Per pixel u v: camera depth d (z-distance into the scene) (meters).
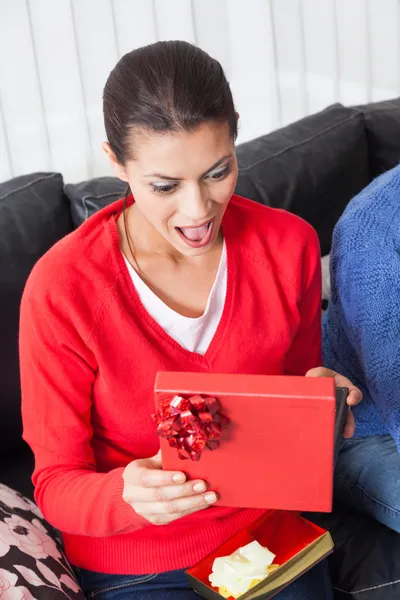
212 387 0.98
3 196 1.62
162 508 1.06
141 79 1.05
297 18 2.30
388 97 2.57
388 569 1.43
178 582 1.32
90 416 1.30
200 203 1.08
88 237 1.25
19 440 1.62
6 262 1.54
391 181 1.50
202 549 1.32
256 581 1.20
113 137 1.10
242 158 1.86
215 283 1.27
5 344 1.54
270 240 1.34
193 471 1.06
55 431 1.26
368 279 1.46
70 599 1.25
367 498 1.53
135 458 1.33
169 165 1.05
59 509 1.22
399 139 2.06
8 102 2.00
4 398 1.55
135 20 2.08
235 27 2.23
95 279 1.23
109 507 1.16
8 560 1.24
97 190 1.66
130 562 1.32
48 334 1.23
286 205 1.84
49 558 1.31
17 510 1.39
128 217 1.26
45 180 1.67
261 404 0.98
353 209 1.52
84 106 2.08
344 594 1.42
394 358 1.45
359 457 1.58
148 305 1.25
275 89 2.34
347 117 2.02
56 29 1.99
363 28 2.43
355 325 1.50
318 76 2.43
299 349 1.44
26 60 1.98
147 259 1.25
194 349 1.29
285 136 1.95
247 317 1.30
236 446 1.02
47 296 1.22
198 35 2.19
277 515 1.33
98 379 1.26
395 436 1.48
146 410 1.27
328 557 1.47
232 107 1.08
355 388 1.29
